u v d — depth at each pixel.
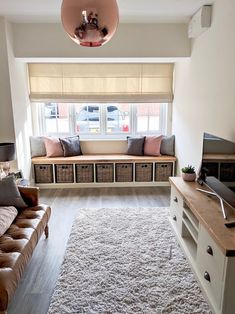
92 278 2.26
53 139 4.81
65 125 5.16
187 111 4.06
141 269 2.37
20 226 2.44
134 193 4.41
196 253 2.44
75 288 2.14
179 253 2.61
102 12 1.51
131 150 4.93
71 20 1.54
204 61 3.31
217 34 2.90
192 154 3.84
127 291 2.11
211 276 1.97
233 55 2.55
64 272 2.34
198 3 3.04
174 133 4.89
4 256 1.95
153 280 2.23
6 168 3.61
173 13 3.38
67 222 3.36
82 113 5.15
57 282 2.22
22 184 3.51
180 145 4.49
